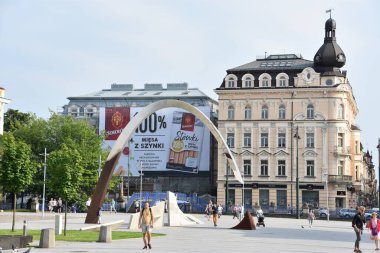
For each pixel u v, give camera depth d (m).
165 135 105.88
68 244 29.66
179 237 37.75
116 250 27.14
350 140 106.00
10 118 112.56
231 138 102.06
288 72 101.12
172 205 53.28
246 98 101.75
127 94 116.00
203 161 104.25
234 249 29.53
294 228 54.66
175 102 51.44
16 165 35.22
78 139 88.31
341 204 97.19
